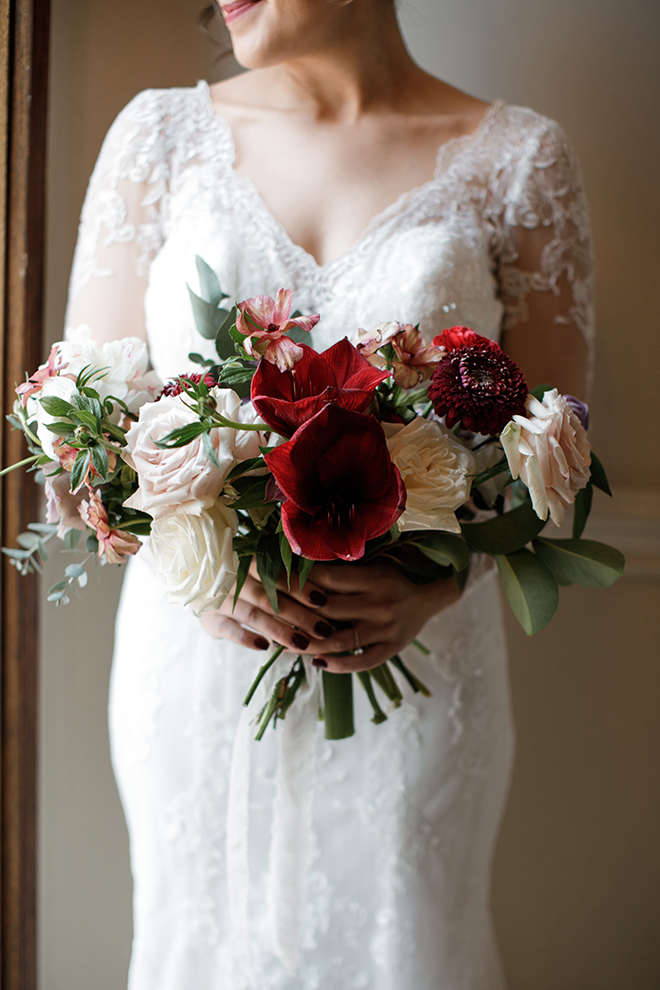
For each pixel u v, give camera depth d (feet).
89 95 5.23
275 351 2.29
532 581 2.84
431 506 2.45
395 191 4.00
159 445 2.33
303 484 2.10
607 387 5.57
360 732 3.89
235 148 4.09
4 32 4.34
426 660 3.93
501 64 5.41
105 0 5.20
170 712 3.95
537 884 5.82
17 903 5.07
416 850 3.88
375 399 2.59
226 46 5.31
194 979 3.96
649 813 5.78
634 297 5.53
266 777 3.89
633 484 5.63
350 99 4.14
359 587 3.08
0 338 4.49
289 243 3.81
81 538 3.19
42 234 4.67
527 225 4.08
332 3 3.44
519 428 2.43
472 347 2.65
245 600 3.23
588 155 5.45
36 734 5.11
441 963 3.94
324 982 3.88
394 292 3.69
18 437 4.61
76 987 5.74
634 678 5.71
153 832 4.02
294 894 3.46
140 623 4.10
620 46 5.37
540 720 5.75
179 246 3.88
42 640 5.50
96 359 2.81
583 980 5.86
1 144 4.39
